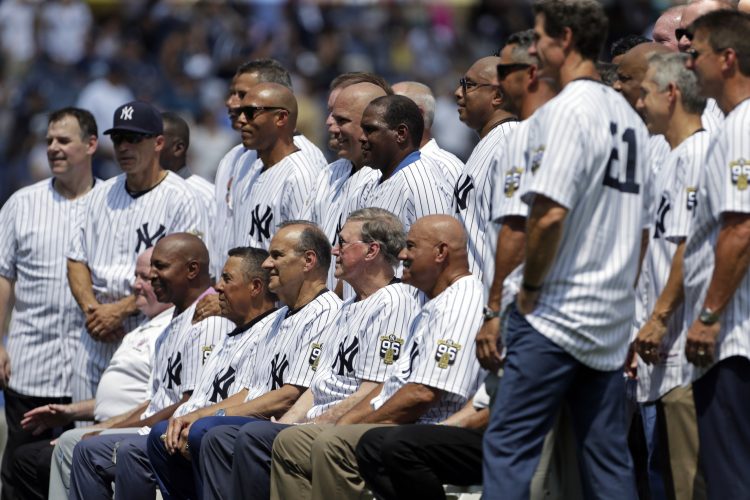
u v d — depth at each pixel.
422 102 29.72
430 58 66.69
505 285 19.92
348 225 25.45
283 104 30.33
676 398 21.38
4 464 34.62
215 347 28.72
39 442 31.95
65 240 34.34
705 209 20.16
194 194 33.22
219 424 25.55
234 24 66.88
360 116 28.23
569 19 19.73
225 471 25.08
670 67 22.55
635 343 21.41
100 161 60.12
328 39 66.62
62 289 34.22
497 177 20.36
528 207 19.31
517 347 19.36
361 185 28.19
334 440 22.73
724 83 20.38
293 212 29.95
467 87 27.23
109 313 32.22
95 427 30.03
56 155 34.28
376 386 24.50
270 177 30.56
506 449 19.27
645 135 20.25
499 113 26.98
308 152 31.42
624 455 19.84
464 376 22.78
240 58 65.94
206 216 33.59
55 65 66.19
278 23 67.25
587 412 19.78
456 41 67.25
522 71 21.23
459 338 22.84
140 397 30.56
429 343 22.97
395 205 26.59
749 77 20.27
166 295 29.50
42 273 34.31
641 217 19.91
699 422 20.02
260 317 28.27
